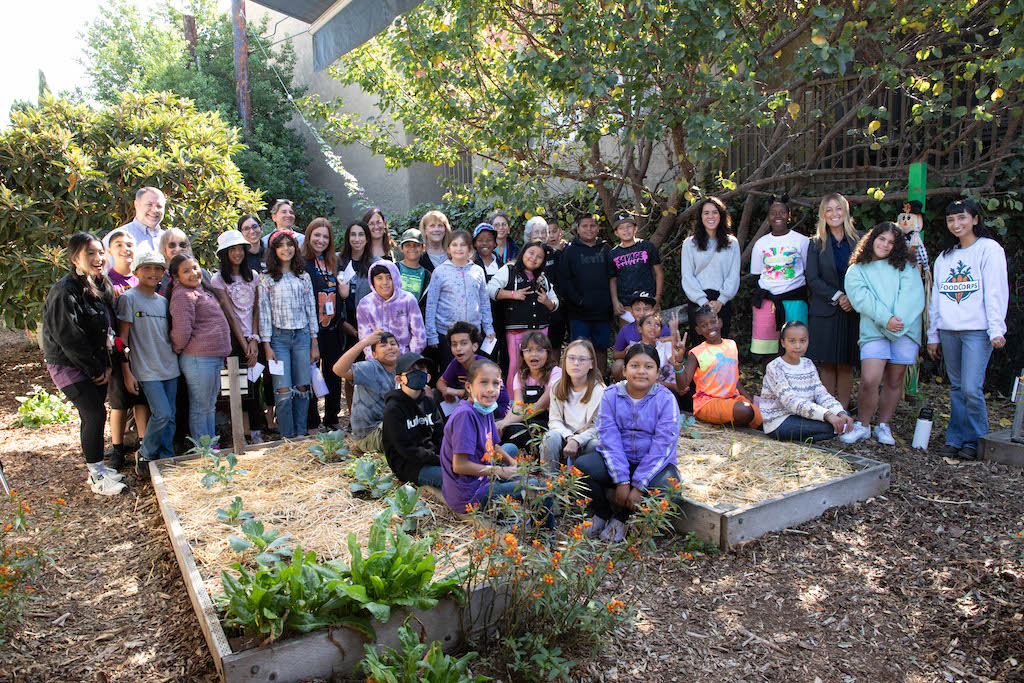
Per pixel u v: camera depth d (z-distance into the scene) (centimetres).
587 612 325
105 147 823
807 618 367
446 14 775
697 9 568
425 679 282
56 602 376
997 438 557
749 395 744
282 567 316
